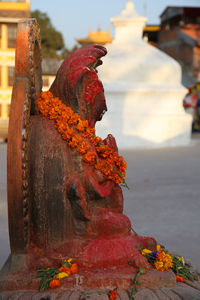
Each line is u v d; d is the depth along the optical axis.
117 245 3.69
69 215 3.67
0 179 11.86
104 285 3.43
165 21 43.12
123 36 21.55
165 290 3.40
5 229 6.91
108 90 19.39
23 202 3.49
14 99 3.59
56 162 3.65
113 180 3.90
